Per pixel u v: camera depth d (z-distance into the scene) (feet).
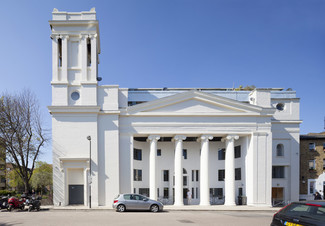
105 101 87.56
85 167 82.64
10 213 63.46
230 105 90.43
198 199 100.42
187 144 102.83
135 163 95.35
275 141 100.17
